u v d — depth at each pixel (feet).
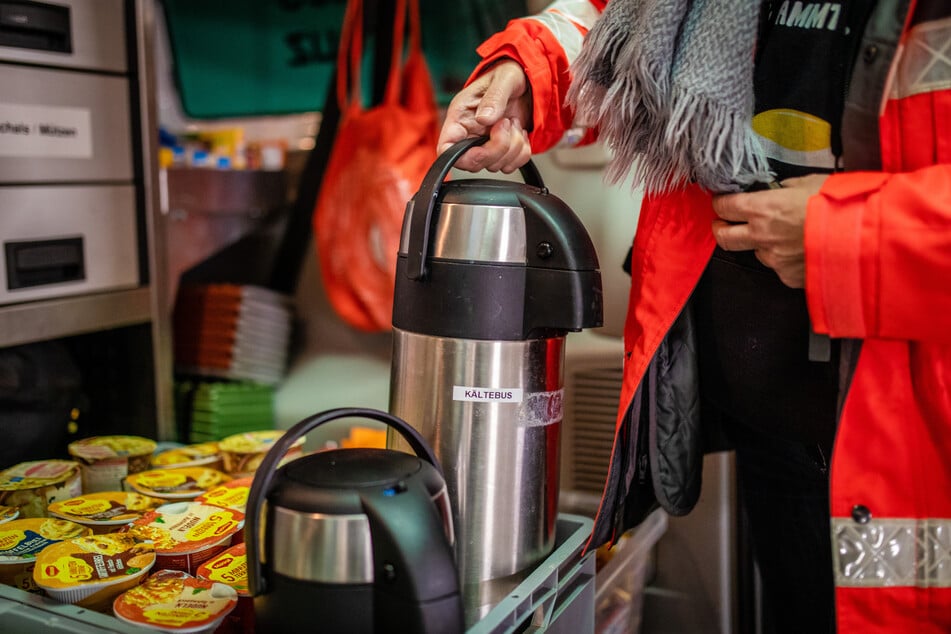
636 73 2.60
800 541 3.55
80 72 4.51
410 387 2.83
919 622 2.54
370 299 5.92
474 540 2.80
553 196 2.91
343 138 5.97
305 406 6.38
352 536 2.21
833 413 2.84
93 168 4.63
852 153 2.55
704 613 4.88
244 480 3.85
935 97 2.36
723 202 2.71
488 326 2.70
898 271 2.32
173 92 6.81
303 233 6.45
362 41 6.18
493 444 2.77
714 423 3.52
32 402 4.40
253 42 6.58
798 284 2.60
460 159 3.09
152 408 5.16
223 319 6.17
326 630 2.23
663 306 3.01
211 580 2.95
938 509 2.49
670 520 4.89
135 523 3.33
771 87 2.73
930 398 2.44
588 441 5.06
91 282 4.68
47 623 2.67
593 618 3.46
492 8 5.73
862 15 2.47
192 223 6.30
